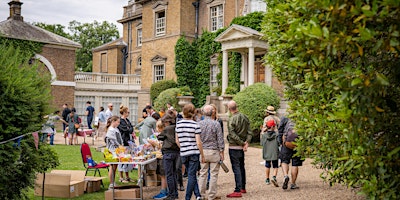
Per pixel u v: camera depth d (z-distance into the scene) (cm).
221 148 721
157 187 893
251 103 1738
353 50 282
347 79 279
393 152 292
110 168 791
